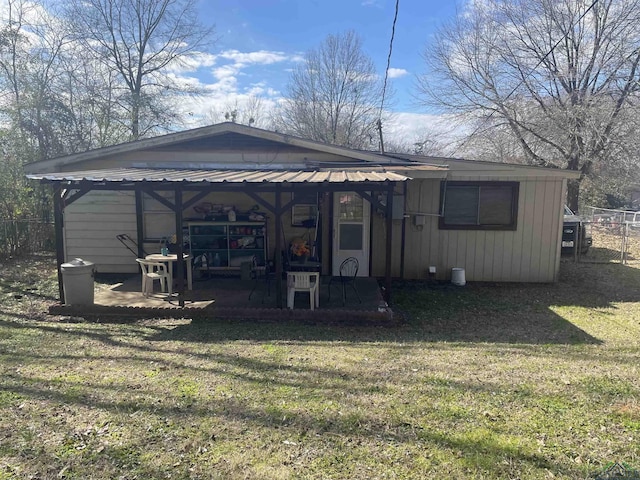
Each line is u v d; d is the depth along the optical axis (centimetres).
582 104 1688
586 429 304
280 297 621
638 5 1588
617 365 436
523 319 643
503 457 271
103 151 870
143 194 909
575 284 895
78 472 257
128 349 478
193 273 863
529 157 1925
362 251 902
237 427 306
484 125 1908
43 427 304
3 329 550
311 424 310
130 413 325
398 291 820
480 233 905
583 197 2297
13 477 253
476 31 1873
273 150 877
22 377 391
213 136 873
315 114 3153
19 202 1170
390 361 444
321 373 406
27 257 1135
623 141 1639
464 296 788
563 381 388
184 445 284
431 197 905
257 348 486
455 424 310
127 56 2025
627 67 1633
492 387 374
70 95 1675
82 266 625
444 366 429
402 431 302
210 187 618
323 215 898
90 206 914
